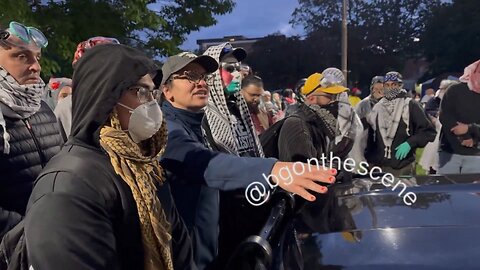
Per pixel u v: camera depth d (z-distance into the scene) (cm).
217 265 207
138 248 143
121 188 140
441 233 180
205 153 193
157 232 144
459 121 481
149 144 164
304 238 191
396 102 530
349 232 188
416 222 189
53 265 126
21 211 229
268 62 5134
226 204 217
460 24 4706
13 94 238
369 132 541
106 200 137
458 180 237
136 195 142
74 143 146
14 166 230
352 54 5200
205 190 205
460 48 4688
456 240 176
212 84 256
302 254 180
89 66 143
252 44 5291
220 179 186
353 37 5216
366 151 542
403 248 174
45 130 258
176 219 171
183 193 199
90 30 976
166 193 166
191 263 174
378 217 196
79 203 132
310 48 5172
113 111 147
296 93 398
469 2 4678
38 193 134
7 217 222
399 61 5344
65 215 129
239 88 284
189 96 213
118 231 140
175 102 216
